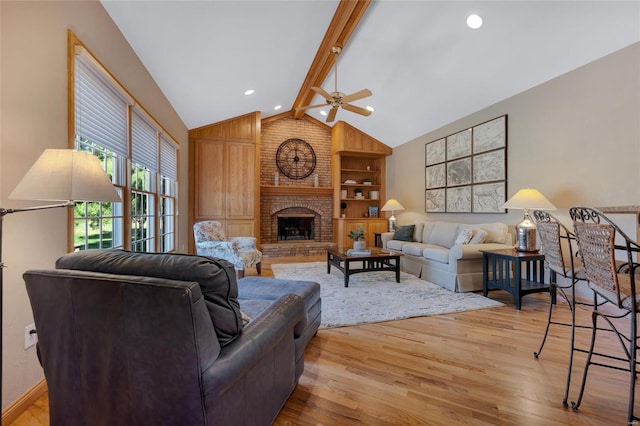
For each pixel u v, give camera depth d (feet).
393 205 20.33
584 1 8.91
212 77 13.57
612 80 10.05
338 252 14.33
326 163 24.58
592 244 4.61
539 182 12.55
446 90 15.11
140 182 10.97
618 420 4.83
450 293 11.99
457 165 17.11
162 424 3.33
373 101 18.61
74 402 3.73
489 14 10.28
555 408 5.14
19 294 5.04
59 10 5.99
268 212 23.12
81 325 3.50
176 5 8.55
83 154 4.33
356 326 8.81
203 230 14.55
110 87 8.18
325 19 11.71
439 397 5.46
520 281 10.23
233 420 3.61
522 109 13.28
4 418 4.69
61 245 6.13
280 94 18.61
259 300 6.84
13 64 4.90
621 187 9.86
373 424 4.79
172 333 3.14
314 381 5.98
